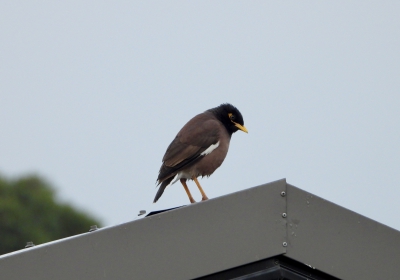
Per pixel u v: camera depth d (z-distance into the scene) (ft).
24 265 37.50
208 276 37.01
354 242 37.27
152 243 36.99
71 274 37.17
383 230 37.68
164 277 36.65
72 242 37.47
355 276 36.96
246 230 36.70
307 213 37.01
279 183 37.01
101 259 37.11
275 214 36.78
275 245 36.50
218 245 36.68
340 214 37.35
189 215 37.06
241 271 37.01
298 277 37.17
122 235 37.22
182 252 36.78
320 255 36.81
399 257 37.50
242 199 36.94
